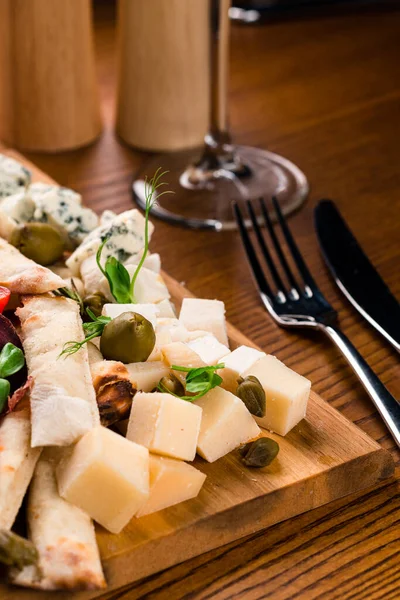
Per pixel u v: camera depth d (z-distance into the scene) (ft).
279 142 2.16
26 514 1.23
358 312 1.66
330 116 2.24
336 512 1.34
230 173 2.02
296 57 2.47
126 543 1.24
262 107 2.27
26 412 1.28
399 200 1.96
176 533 1.25
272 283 1.73
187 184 1.99
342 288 1.67
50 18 1.98
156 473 1.26
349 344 1.54
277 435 1.38
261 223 1.89
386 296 1.66
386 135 2.18
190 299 1.53
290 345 1.59
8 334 1.37
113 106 2.28
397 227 1.88
